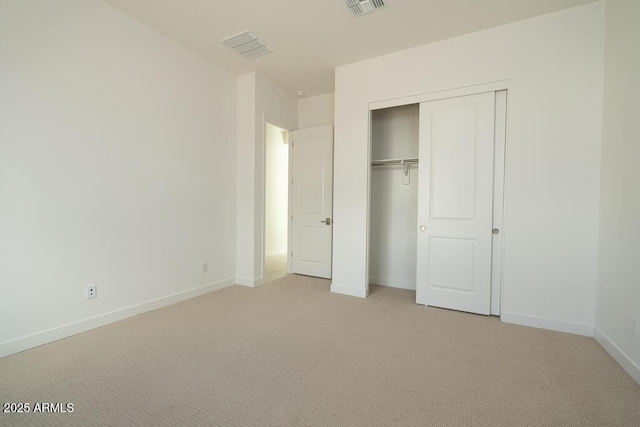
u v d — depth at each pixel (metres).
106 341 2.27
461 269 3.00
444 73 2.99
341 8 2.54
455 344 2.29
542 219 2.59
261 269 3.99
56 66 2.22
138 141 2.80
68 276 2.33
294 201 4.60
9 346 2.03
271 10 2.58
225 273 3.84
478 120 2.88
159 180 3.01
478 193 2.90
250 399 1.61
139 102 2.80
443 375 1.86
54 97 2.22
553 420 1.46
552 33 2.55
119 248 2.67
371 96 3.39
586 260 2.45
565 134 2.50
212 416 1.47
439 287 3.11
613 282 2.12
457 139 2.97
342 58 3.40
